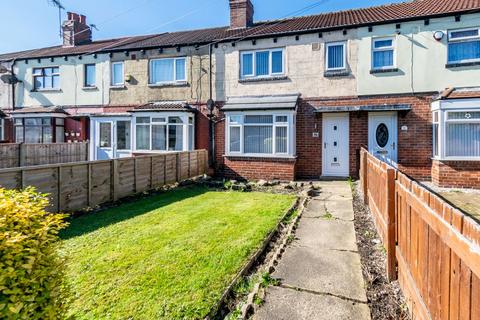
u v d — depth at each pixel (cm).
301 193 840
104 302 287
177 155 1026
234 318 268
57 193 591
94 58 1478
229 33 1364
